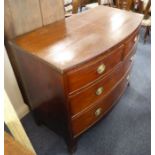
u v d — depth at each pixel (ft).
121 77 4.66
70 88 3.24
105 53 3.35
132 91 6.32
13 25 3.77
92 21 4.42
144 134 4.97
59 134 4.67
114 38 3.65
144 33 9.27
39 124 5.25
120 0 8.27
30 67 3.69
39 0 3.99
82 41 3.60
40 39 3.77
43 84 3.68
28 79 4.14
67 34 3.90
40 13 4.13
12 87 4.95
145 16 8.36
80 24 4.32
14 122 3.32
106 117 5.46
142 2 8.25
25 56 3.58
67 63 3.00
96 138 4.91
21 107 5.47
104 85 4.00
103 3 8.97
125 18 4.49
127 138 4.89
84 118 4.08
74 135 4.19
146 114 5.53
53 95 3.61
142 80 6.76
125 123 5.28
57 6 4.42
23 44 3.63
